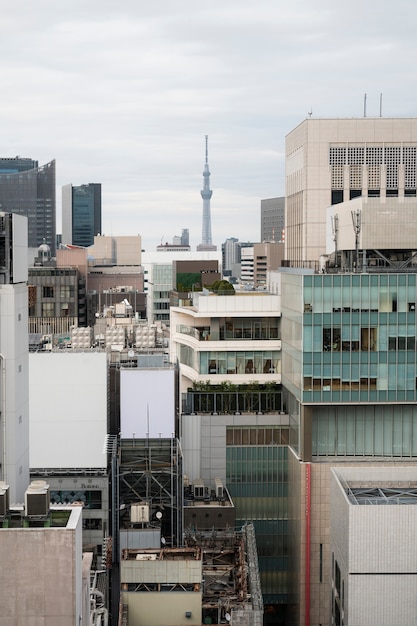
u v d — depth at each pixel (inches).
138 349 7121.1
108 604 4419.3
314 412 5757.9
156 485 5216.5
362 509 4242.1
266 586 6146.7
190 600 3858.3
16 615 2728.8
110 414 5629.9
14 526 2815.0
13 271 3597.4
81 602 2942.9
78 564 2834.6
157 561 3890.3
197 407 6205.7
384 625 4256.9
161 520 5113.2
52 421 5403.5
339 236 6456.7
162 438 5393.7
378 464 5748.0
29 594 2728.8
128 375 5447.8
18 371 3641.7
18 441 3649.1
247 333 6432.1
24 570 2723.9
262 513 6146.7
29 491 2829.7
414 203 5826.8
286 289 6190.9
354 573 4249.5
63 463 5374.0
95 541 5123.0
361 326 5679.1
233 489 6127.0
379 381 5713.6
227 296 6402.6
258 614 3772.1
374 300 5669.3
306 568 5689.0
